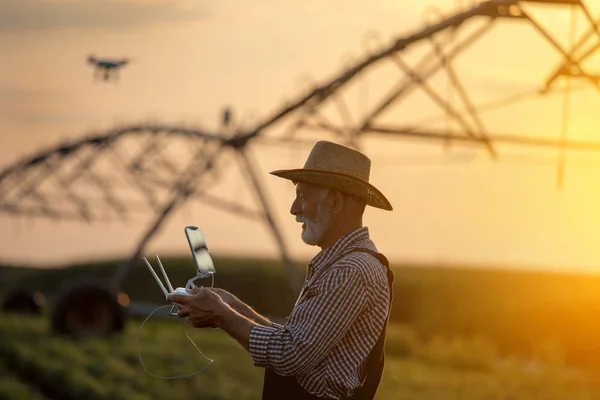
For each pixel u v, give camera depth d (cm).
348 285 550
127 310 3525
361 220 585
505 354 5131
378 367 569
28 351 2914
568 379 3556
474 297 6153
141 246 3391
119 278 3425
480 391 3122
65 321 3328
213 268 586
